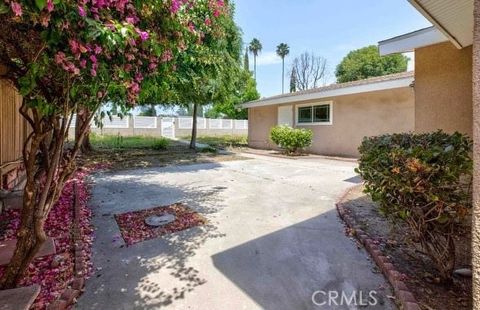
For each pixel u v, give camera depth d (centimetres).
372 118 1031
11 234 336
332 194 539
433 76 485
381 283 240
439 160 212
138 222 390
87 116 222
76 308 208
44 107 178
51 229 354
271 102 1451
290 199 506
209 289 233
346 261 278
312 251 300
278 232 352
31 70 158
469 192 210
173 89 733
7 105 501
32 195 215
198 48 559
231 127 2547
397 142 289
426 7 318
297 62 4022
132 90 210
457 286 226
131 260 283
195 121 1432
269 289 233
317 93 1190
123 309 207
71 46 155
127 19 174
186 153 1253
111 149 1317
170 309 208
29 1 128
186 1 228
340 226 371
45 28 148
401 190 221
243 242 324
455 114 455
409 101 921
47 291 228
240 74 1154
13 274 216
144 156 1132
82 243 313
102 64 178
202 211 438
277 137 1221
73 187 584
